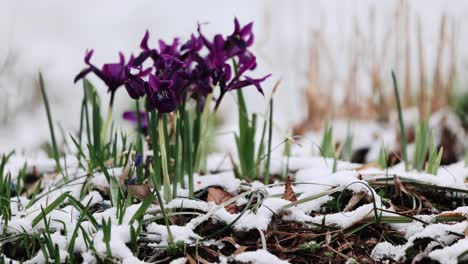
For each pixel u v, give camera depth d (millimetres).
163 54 1009
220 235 979
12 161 1181
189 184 1041
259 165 1135
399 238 977
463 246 932
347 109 1524
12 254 976
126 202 980
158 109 987
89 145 1074
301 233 980
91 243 940
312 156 1231
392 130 1492
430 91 1438
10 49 1307
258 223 976
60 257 951
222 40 1035
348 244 971
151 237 967
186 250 958
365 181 1040
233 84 1034
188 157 1037
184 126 1038
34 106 1488
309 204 1020
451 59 1464
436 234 954
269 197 1012
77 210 998
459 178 1069
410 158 1372
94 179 1075
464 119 1454
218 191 1045
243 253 944
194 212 991
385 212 990
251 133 1106
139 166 1031
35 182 1130
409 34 1478
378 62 1496
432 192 1054
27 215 1000
